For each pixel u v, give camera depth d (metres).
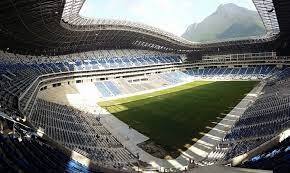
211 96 71.06
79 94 76.94
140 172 28.91
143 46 114.81
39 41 71.75
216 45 110.12
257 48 105.56
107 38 96.12
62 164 20.36
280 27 79.38
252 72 100.31
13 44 65.75
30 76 61.72
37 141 24.03
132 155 36.22
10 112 28.38
